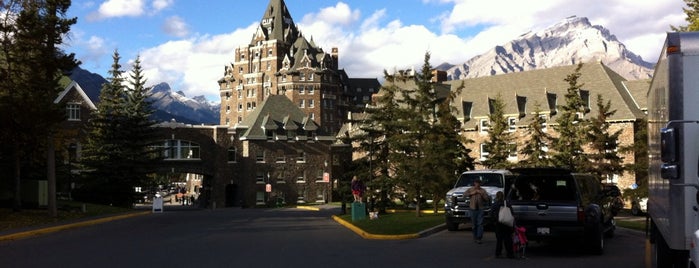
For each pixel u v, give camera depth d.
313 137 90.31
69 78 68.38
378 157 34.97
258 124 87.88
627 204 55.50
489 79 82.88
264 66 157.75
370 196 33.66
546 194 17.17
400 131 33.34
